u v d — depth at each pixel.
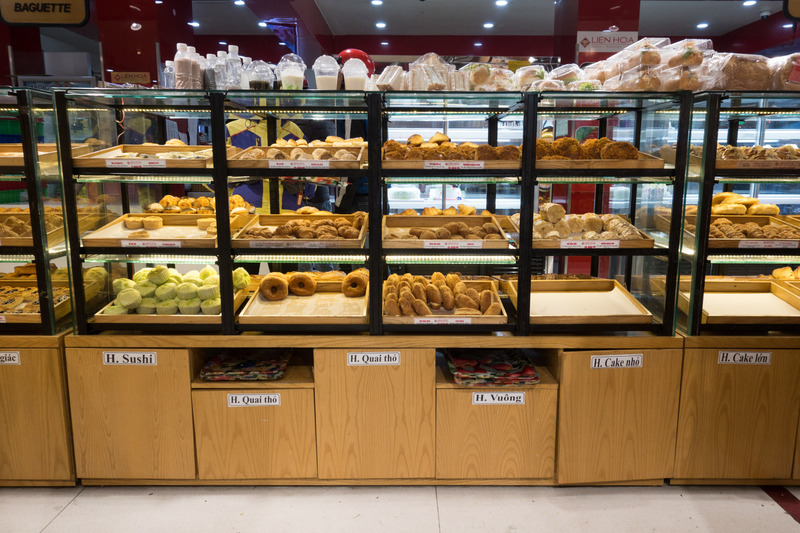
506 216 2.69
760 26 7.95
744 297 2.75
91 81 5.84
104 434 2.50
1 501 2.47
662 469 2.57
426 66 2.62
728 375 2.48
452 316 2.47
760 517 2.38
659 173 2.39
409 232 2.57
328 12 7.54
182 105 2.62
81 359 2.44
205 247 2.42
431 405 2.49
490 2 7.09
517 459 2.55
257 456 2.53
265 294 2.66
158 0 4.82
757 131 3.15
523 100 2.35
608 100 2.42
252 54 9.68
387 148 2.48
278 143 2.80
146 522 2.33
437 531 2.27
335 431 2.51
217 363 2.58
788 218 2.76
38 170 2.28
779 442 2.54
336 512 2.40
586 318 2.49
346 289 2.75
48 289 2.39
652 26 8.39
